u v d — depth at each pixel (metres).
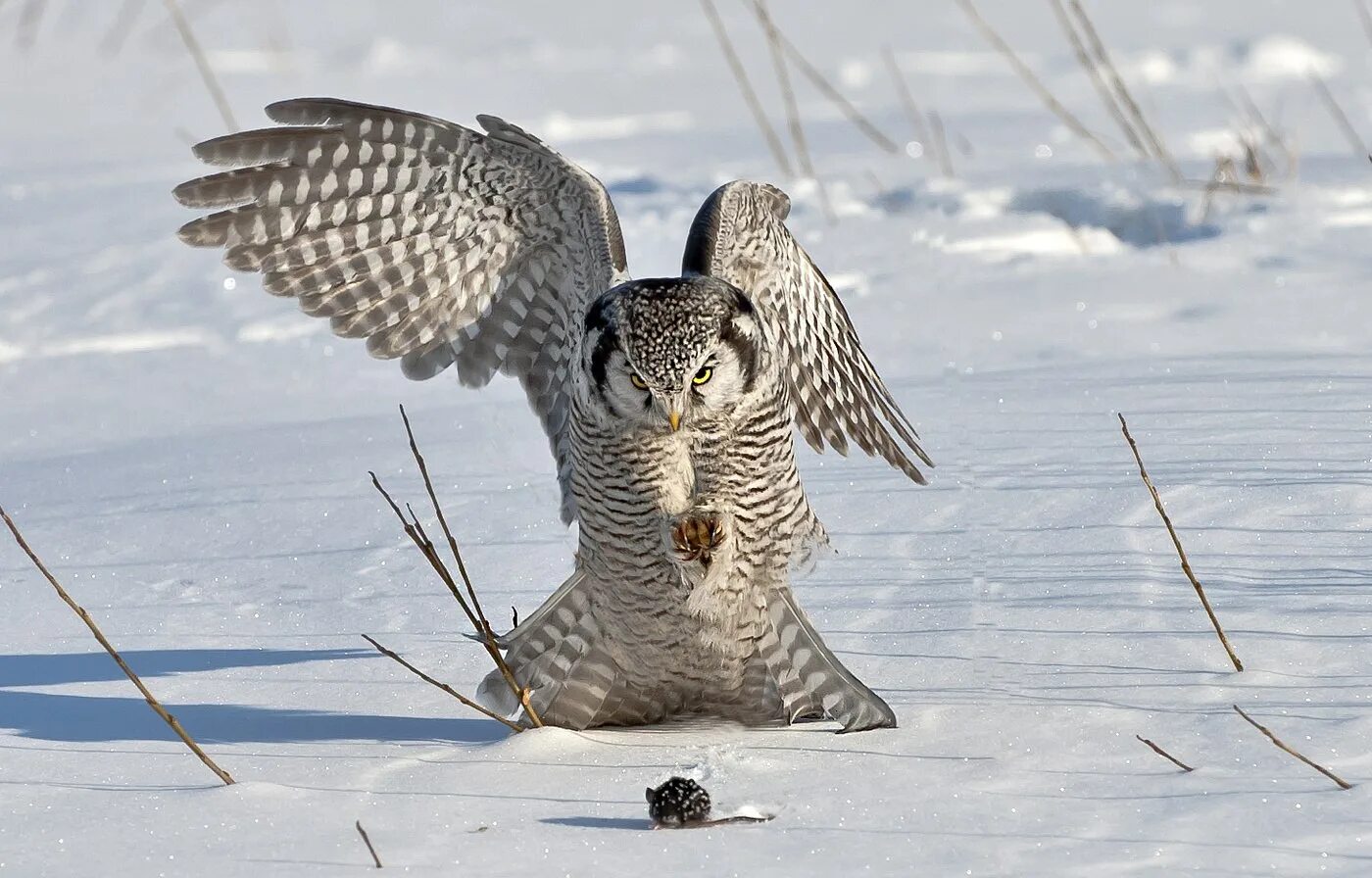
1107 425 11.34
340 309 8.48
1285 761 6.39
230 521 11.04
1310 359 12.78
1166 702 7.19
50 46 42.84
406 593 9.59
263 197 8.17
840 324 9.23
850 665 8.05
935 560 9.31
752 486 7.57
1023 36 42.31
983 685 7.64
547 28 46.41
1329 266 16.80
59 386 15.75
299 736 7.64
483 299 8.63
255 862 5.92
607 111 31.81
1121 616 8.23
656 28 45.97
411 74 37.47
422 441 12.76
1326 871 5.37
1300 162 22.73
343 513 11.01
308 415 14.33
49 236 21.70
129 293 18.92
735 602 7.63
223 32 44.69
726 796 6.47
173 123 31.48
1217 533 9.17
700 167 24.88
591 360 7.54
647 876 5.61
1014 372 13.30
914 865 5.60
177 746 7.52
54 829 6.37
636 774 6.86
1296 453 10.28
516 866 5.76
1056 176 22.20
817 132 28.53
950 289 17.03
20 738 7.69
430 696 8.21
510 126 7.96
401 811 6.45
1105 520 9.54
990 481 10.45
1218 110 29.14
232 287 19.03
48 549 10.81
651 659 7.84
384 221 8.37
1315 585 8.36
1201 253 17.77
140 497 11.75
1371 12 45.41
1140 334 14.48
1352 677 7.27
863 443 9.53
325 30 45.56
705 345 7.33
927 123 28.94
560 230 8.39
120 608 9.71
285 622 9.31
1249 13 46.59
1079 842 5.71
